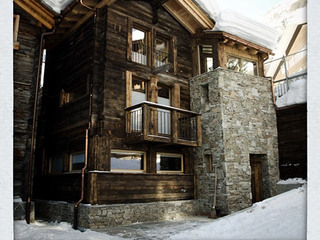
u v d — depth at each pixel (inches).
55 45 425.4
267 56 434.9
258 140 391.2
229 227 191.0
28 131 311.4
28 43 330.3
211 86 383.9
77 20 374.0
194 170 388.2
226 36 384.5
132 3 366.9
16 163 303.0
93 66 325.7
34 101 315.9
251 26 407.5
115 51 336.8
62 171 353.4
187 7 381.7
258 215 202.1
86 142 308.7
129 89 340.5
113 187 303.1
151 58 372.8
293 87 411.2
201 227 202.7
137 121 328.2
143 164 345.1
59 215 325.4
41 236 236.7
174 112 340.8
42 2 314.8
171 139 332.5
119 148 319.6
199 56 429.4
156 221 320.2
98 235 240.7
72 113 354.9
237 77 392.8
